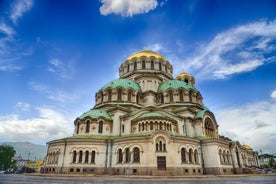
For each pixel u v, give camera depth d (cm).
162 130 4275
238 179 2945
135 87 6350
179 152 4291
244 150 7006
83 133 5056
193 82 8044
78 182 2277
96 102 6512
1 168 10075
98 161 4488
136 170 4022
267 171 5588
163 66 7619
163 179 2967
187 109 5678
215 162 4603
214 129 5950
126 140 4403
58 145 4781
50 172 4634
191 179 2978
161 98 6419
